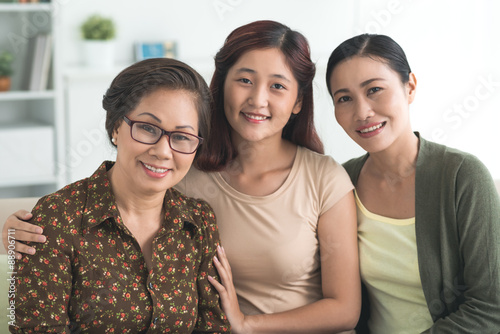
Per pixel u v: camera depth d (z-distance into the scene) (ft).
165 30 13.06
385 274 5.14
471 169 4.91
